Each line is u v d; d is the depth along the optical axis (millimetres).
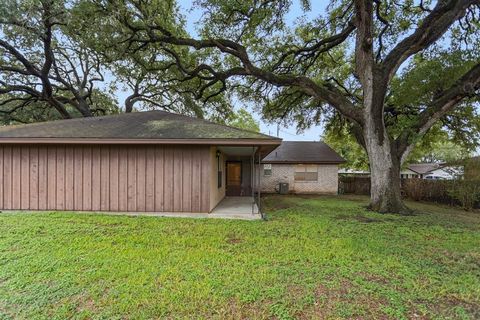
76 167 7535
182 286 2998
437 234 5695
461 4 7570
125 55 11742
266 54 11898
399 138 9102
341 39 10992
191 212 7508
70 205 7520
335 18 10922
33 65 13656
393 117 11914
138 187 7535
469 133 11766
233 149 9539
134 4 9297
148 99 17891
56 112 18453
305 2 9227
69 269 3402
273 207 9531
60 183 7527
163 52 12656
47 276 3201
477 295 2971
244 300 2744
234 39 10461
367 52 8719
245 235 5266
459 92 8398
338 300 2799
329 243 4805
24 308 2561
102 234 5062
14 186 7508
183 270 3443
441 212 9312
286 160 15625
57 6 9484
